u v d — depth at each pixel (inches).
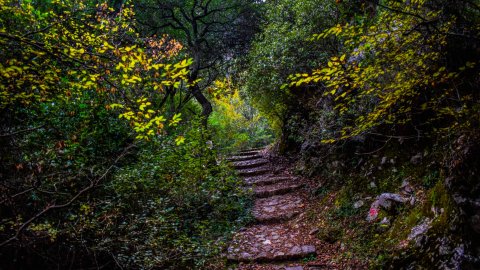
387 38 145.6
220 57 512.4
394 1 146.3
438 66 174.1
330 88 283.1
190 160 265.6
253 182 366.3
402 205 193.9
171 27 466.6
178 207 229.9
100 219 172.2
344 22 266.1
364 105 235.0
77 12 239.8
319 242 220.5
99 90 134.9
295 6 320.5
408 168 216.5
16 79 130.2
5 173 154.3
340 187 271.1
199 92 414.6
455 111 166.1
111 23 239.1
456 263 131.0
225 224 250.8
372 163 249.6
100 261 171.6
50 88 144.1
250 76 409.1
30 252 152.4
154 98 335.0
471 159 138.4
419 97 205.2
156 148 272.7
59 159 182.7
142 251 168.1
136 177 209.0
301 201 295.3
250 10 523.5
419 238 155.8
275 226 261.7
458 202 138.9
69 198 167.9
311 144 356.8
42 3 257.1
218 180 288.4
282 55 338.3
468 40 169.5
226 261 201.9
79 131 207.3
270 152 502.3
